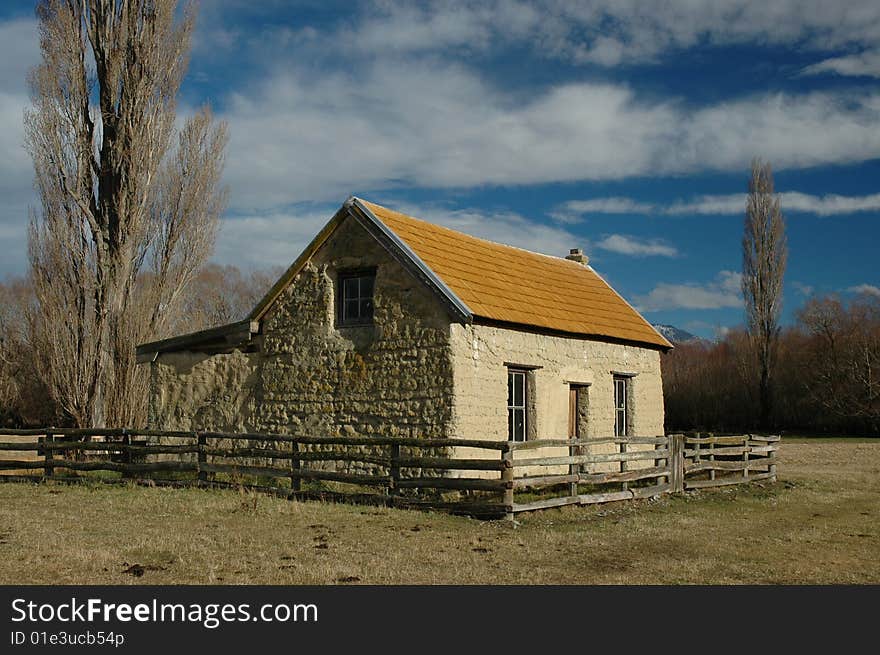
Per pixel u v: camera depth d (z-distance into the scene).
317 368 18.39
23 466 18.98
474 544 11.86
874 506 17.44
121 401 26.94
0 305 50.31
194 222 29.58
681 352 71.44
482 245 21.41
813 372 55.16
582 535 12.73
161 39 28.08
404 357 17.20
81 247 27.12
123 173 27.30
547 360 19.23
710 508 16.45
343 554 10.96
